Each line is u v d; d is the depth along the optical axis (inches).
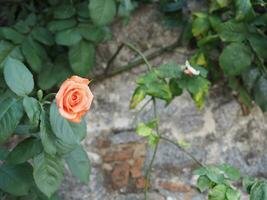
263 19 76.9
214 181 66.6
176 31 83.0
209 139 80.0
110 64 83.1
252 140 79.8
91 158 80.7
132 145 80.5
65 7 78.0
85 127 61.8
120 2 77.8
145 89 73.2
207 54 79.5
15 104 60.5
